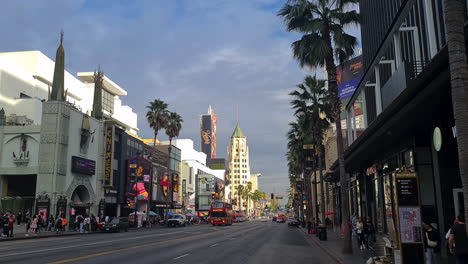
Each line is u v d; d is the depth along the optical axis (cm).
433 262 1112
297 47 2241
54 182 4397
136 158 6425
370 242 1886
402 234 1114
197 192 10956
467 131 733
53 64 6575
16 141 4597
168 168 8306
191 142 12112
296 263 1614
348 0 2138
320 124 3709
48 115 4553
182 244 2405
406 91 1491
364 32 4794
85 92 7525
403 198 1127
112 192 5812
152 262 1491
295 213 14038
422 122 1780
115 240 2683
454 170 1789
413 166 2077
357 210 4084
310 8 2148
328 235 3609
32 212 4434
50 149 4469
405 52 2695
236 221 9875
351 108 4200
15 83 5609
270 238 3284
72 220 4600
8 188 4844
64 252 1800
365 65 4731
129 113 9019
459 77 757
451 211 1773
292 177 10381
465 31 980
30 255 1662
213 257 1730
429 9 2070
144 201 6806
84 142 5062
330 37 2175
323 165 4366
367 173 3275
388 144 2409
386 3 3681
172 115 6619
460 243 911
